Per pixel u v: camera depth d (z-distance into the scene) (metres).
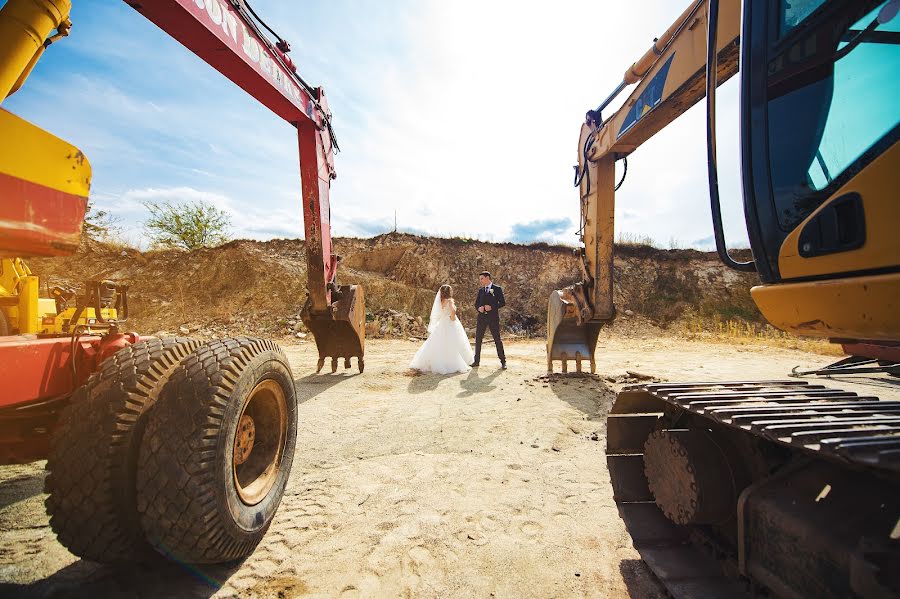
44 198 1.64
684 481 1.96
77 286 16.17
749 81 1.85
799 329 1.71
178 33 3.58
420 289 18.03
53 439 1.97
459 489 3.25
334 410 5.43
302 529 2.68
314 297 6.77
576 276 18.91
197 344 2.44
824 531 1.35
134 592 2.07
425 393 6.33
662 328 17.05
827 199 1.53
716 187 2.25
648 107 5.18
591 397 6.05
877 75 1.42
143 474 1.89
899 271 1.29
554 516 2.87
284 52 5.11
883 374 5.36
